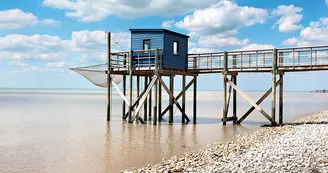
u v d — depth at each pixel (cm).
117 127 2266
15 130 2198
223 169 1024
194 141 1725
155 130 2117
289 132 1803
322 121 2380
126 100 2405
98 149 1533
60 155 1416
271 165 1038
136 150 1503
